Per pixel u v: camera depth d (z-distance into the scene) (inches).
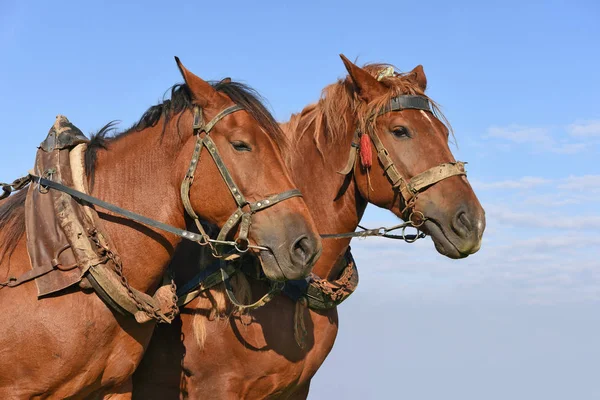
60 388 143.7
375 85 192.2
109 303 144.4
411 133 185.0
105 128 164.9
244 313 177.2
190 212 153.6
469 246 177.2
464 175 184.1
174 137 156.6
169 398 182.7
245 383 179.0
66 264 142.6
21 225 150.6
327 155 194.7
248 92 159.0
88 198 148.3
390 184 185.9
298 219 148.7
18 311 141.3
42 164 151.3
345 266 201.6
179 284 184.2
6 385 142.3
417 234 190.9
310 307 185.5
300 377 187.6
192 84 153.6
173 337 181.0
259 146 151.8
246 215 148.6
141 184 156.6
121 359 151.3
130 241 152.6
